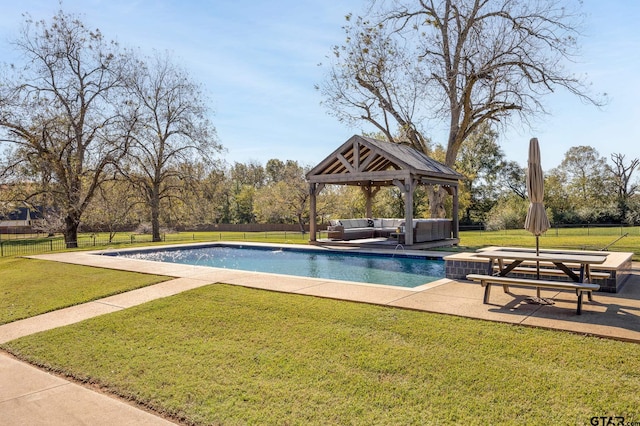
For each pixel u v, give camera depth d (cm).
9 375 416
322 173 1647
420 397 329
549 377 349
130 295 728
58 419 322
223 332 506
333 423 298
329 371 382
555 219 3862
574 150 4791
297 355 422
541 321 494
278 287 732
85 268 1048
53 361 445
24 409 340
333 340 457
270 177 6725
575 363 374
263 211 4309
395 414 306
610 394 318
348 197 3644
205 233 4122
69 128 2097
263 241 1883
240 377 379
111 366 420
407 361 394
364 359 403
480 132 2502
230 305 621
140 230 3022
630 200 3831
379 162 1738
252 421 305
